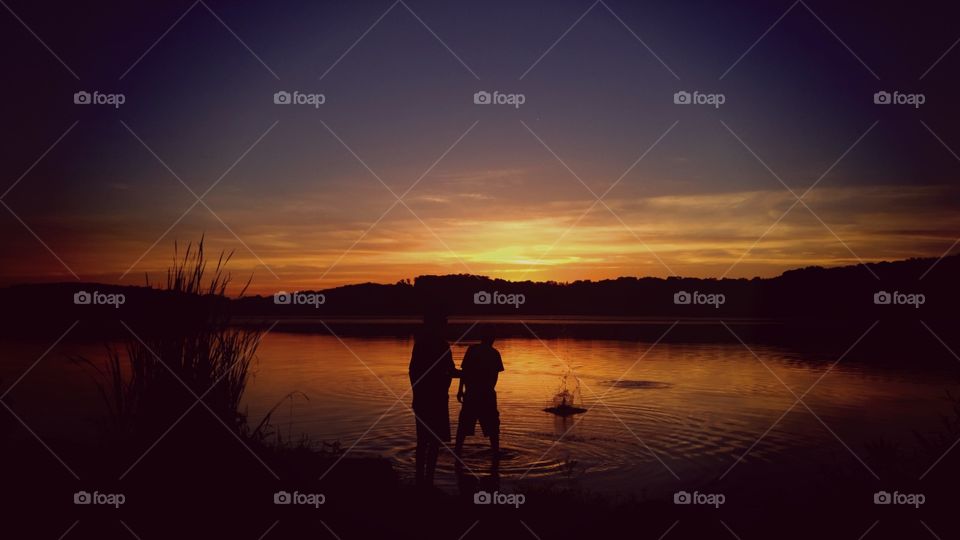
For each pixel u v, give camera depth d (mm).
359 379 18406
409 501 5922
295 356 26297
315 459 6719
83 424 9664
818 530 4914
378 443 10148
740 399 15281
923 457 5684
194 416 5652
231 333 6168
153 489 4996
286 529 4773
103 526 4406
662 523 5508
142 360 5793
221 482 5270
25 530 4215
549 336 42500
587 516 5891
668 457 9477
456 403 14844
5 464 5148
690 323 64750
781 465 9008
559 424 11977
